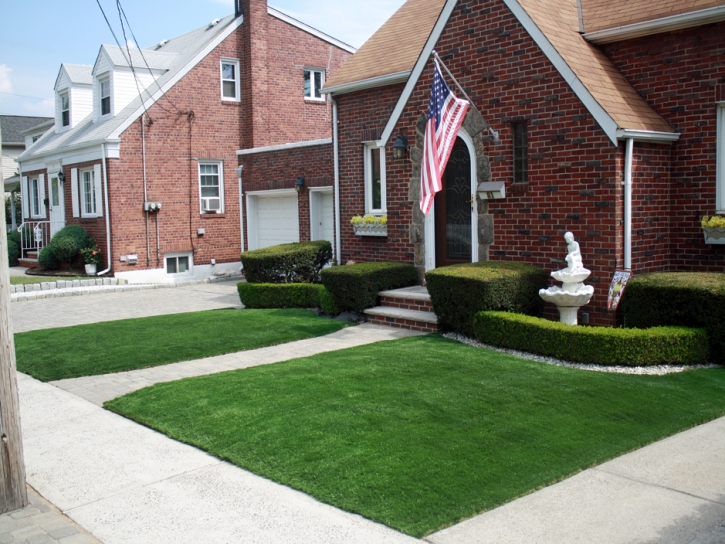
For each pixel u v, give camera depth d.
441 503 4.65
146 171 20.45
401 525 4.38
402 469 5.18
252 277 14.27
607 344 7.79
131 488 5.18
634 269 9.34
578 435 5.78
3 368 4.88
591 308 9.36
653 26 9.73
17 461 4.94
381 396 6.92
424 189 9.87
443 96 9.92
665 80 9.84
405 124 12.20
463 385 7.20
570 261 8.62
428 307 11.02
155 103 20.47
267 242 19.66
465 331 9.70
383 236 13.82
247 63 22.11
